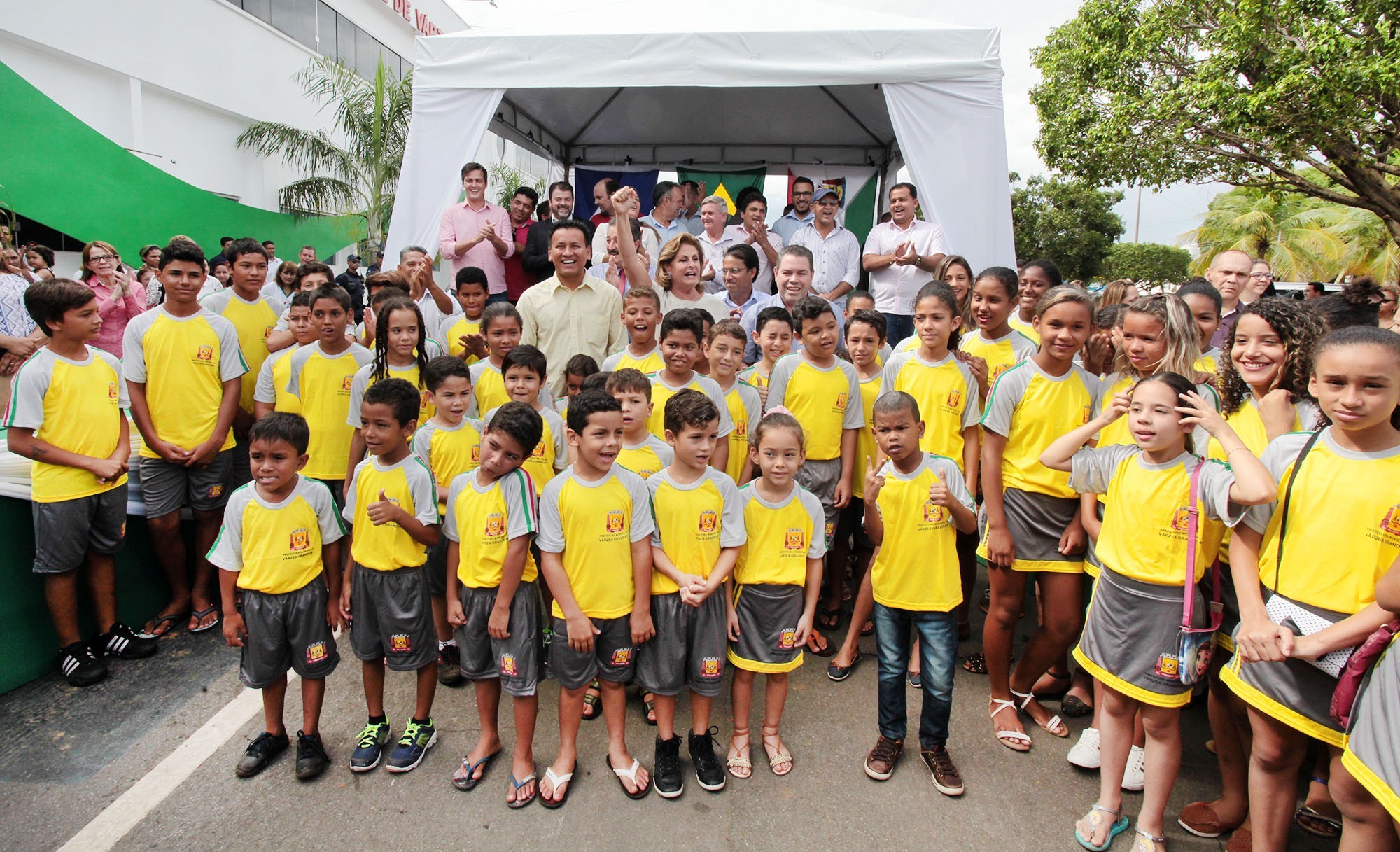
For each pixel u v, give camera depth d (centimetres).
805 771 270
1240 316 250
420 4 2058
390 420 266
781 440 257
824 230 611
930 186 518
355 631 269
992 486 294
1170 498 221
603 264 627
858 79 511
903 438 260
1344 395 182
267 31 1459
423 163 550
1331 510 191
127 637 340
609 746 268
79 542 319
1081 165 1176
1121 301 365
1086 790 261
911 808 249
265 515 259
